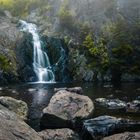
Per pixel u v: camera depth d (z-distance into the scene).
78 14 78.19
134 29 75.94
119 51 69.19
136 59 69.88
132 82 60.06
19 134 13.98
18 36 68.81
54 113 22.58
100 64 67.44
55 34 73.62
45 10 83.94
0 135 13.16
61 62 68.56
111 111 26.97
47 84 54.97
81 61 67.88
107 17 78.81
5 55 63.97
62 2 82.12
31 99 35.06
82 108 24.41
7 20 77.44
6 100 25.45
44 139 17.88
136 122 20.16
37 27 77.44
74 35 73.31
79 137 19.41
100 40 72.38
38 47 68.44
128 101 32.75
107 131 19.28
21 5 88.25
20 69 63.19
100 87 48.19
